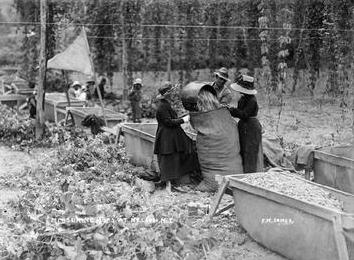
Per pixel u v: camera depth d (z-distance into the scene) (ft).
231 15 62.64
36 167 35.58
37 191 26.99
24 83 76.69
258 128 31.22
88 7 68.80
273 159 33.76
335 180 29.22
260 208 22.94
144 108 61.72
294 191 22.93
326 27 49.93
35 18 73.72
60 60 49.80
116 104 68.44
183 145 31.94
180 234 20.56
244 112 30.96
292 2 51.62
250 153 31.14
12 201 26.32
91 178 32.58
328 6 47.01
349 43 46.01
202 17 65.67
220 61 67.77
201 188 31.55
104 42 70.95
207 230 22.17
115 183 31.91
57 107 57.00
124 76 68.18
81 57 50.19
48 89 77.66
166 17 67.05
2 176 34.78
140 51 74.90
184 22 66.18
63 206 22.81
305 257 20.92
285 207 21.61
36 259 19.77
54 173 33.37
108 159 35.88
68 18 67.67
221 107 31.12
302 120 51.83
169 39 67.77
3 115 51.52
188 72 68.74
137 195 24.59
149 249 19.83
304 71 63.05
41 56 45.85
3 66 102.01
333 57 50.62
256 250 22.91
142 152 36.68
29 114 58.80
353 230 19.65
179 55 69.26
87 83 71.56
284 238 21.79
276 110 57.21
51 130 46.96
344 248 19.17
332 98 55.83
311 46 54.80
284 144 40.98
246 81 31.14
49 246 19.74
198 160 32.65
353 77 53.52
